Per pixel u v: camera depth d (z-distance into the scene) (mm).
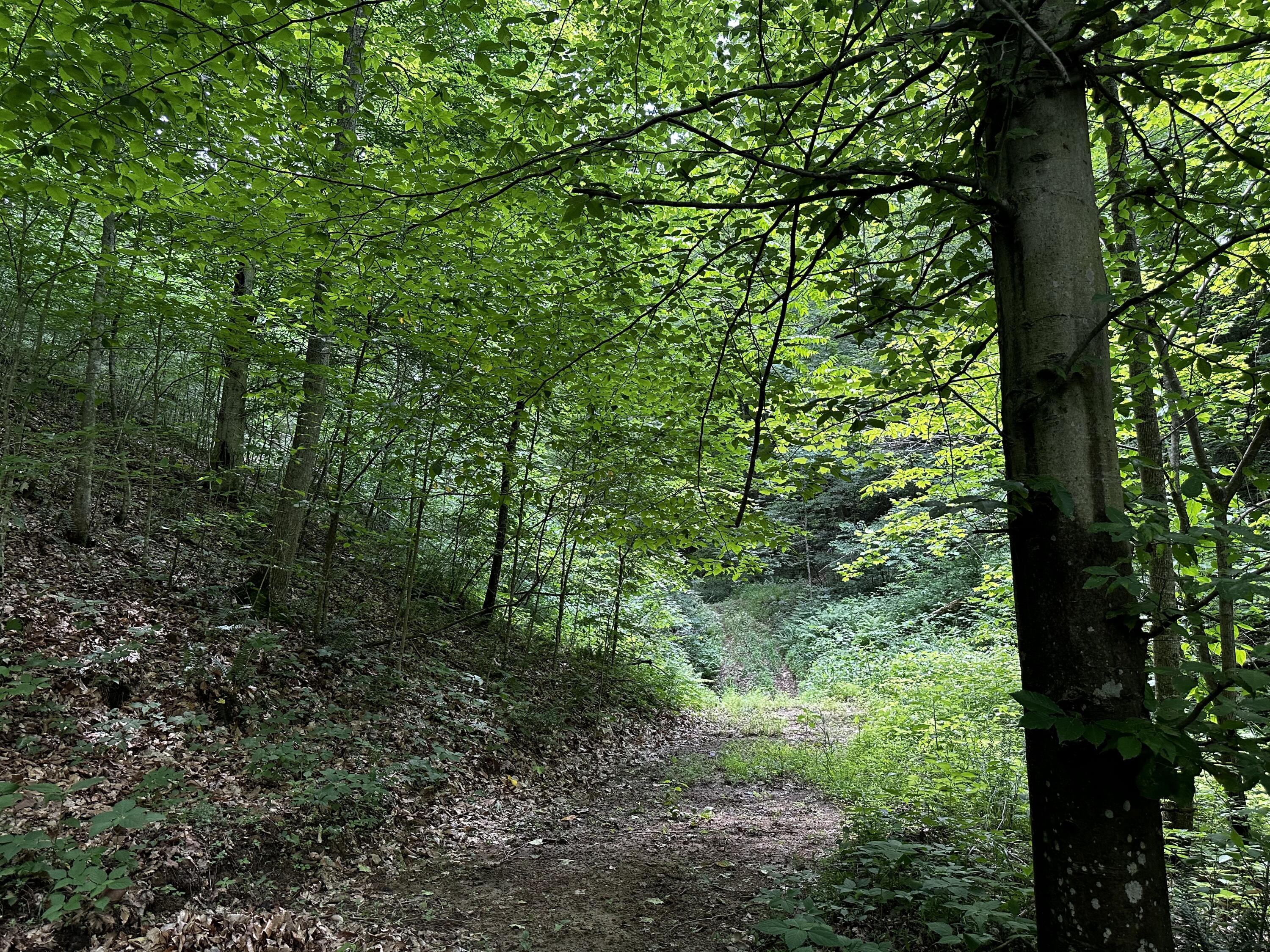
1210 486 1679
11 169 3836
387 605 10281
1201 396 3621
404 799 5766
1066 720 1529
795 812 6703
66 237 6125
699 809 6898
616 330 5676
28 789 3400
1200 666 1549
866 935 3518
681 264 3033
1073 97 1940
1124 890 1596
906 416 5695
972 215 2168
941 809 5125
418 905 4320
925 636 14898
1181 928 2934
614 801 7215
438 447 7293
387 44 6340
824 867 4582
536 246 5840
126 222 7172
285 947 3547
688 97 4969
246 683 6211
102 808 4191
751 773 8266
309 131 3941
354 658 7664
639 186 4215
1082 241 1859
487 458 7070
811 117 3502
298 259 5055
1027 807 5016
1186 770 1428
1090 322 1822
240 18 2588
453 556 12305
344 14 3141
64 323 7418
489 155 3801
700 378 6059
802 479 6227
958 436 5988
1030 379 1830
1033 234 1872
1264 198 2697
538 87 6266
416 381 8109
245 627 7172
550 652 11766
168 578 7430
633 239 4953
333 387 7730
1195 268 1768
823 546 24547
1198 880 3480
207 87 3787
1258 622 4047
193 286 8102
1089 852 1628
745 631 22594
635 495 7570
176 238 4598
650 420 7934
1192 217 2883
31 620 5766
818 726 11711
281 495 8258
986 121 2104
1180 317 3219
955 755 6430
